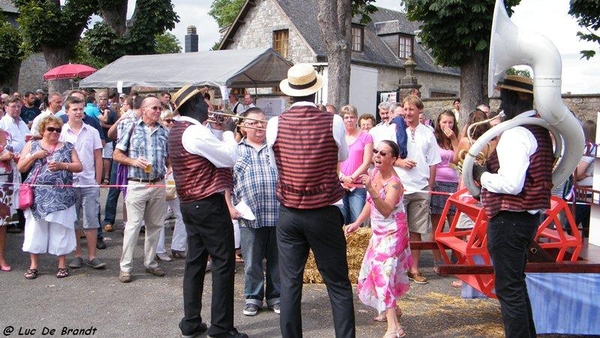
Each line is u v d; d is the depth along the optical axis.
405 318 4.95
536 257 4.40
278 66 13.41
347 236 5.82
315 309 5.14
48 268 6.28
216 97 14.03
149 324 4.72
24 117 12.09
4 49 29.41
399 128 5.90
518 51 3.62
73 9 22.14
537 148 3.66
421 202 5.92
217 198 4.24
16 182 6.45
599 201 4.99
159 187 5.90
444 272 4.25
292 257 3.90
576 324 4.39
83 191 6.23
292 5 27.45
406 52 30.20
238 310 5.12
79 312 4.96
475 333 4.63
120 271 6.04
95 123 8.55
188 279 4.43
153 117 5.86
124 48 21.95
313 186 3.74
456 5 14.36
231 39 29.05
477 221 4.44
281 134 3.83
